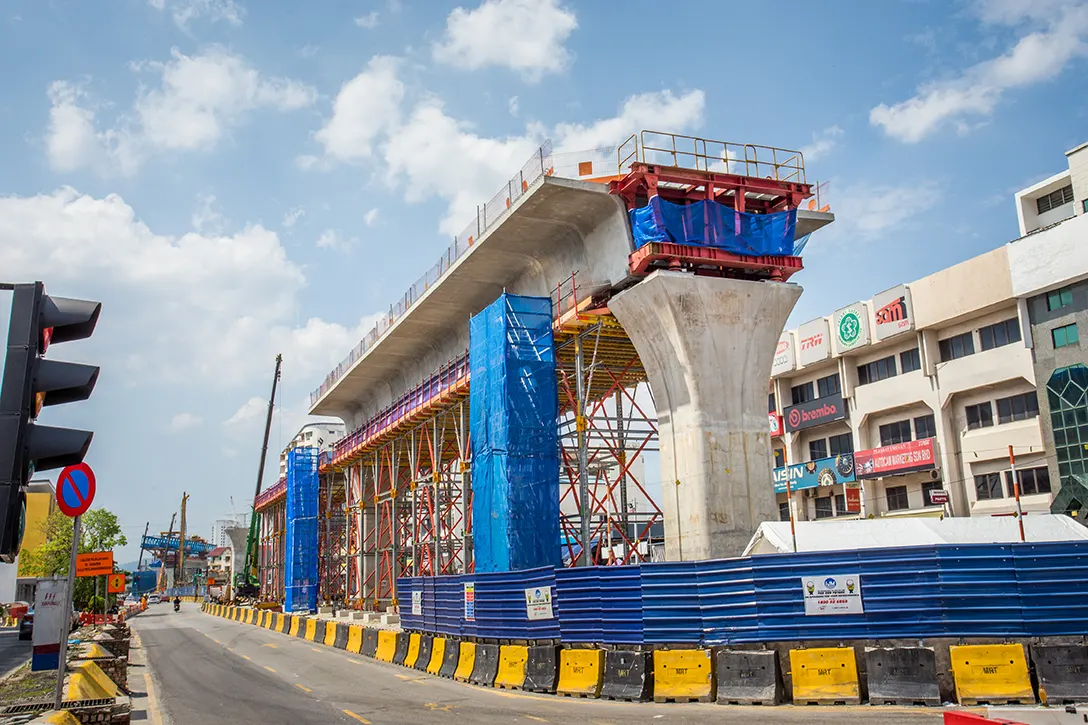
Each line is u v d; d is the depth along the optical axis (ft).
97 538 212.64
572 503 167.22
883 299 151.23
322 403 208.95
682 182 96.89
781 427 177.99
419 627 90.79
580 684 58.80
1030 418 130.00
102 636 79.51
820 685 50.11
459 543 151.12
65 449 21.49
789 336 174.70
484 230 106.63
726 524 90.63
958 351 141.69
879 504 156.46
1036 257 125.49
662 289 91.66
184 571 497.46
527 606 67.67
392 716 52.54
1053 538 67.05
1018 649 48.19
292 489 206.59
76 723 34.94
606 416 111.45
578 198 95.25
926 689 47.93
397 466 167.53
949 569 51.62
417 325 142.92
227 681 75.20
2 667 77.82
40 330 22.16
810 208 111.65
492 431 102.37
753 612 53.78
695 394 92.79
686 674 54.44
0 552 19.88
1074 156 131.23
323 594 227.40
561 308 108.27
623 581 59.21
